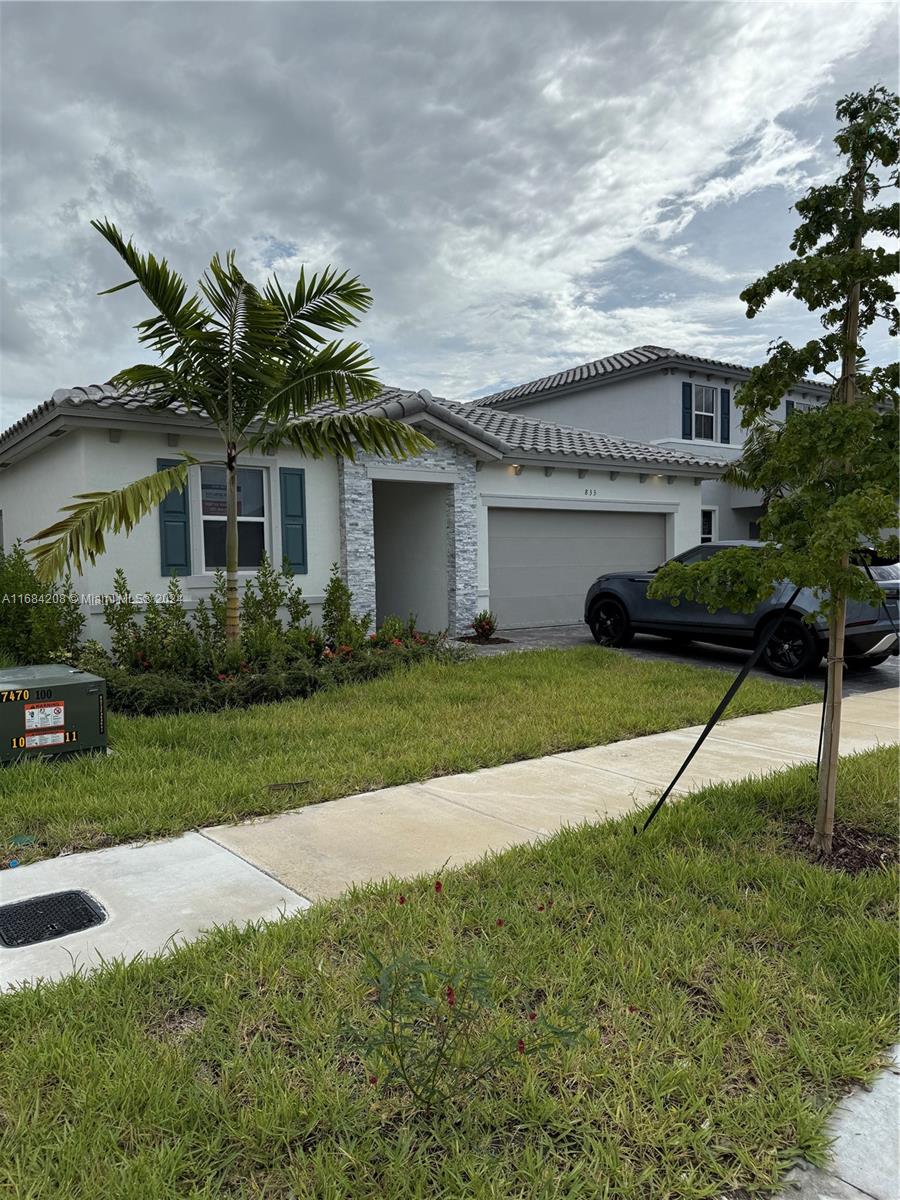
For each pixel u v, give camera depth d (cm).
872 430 395
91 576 991
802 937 332
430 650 1046
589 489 1569
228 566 883
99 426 964
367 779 558
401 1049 222
